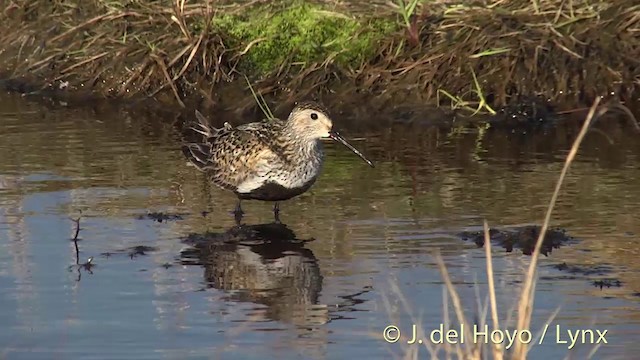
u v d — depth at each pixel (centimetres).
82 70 1977
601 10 1848
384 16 1872
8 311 1107
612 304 1101
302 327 1063
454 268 1198
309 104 1359
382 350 1016
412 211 1377
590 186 1455
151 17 1962
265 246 1275
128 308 1112
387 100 1816
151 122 1808
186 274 1197
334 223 1342
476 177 1503
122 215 1377
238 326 1070
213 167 1409
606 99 1797
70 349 1024
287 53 1884
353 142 1684
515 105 1786
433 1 1859
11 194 1449
